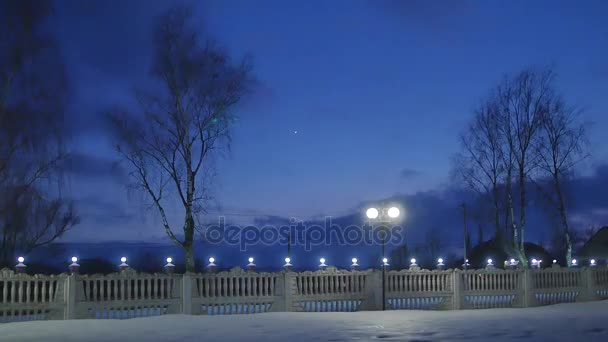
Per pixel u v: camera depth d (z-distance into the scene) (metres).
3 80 23.03
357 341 13.65
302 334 14.94
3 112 23.16
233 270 20.89
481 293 23.97
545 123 33.06
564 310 22.48
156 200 26.39
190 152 26.56
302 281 21.62
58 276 18.83
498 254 49.75
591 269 27.14
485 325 16.78
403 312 21.06
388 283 22.66
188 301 20.17
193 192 26.55
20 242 25.22
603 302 25.98
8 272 18.38
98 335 14.91
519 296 24.80
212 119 26.62
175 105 26.47
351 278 22.16
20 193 24.03
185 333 15.26
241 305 20.81
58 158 24.31
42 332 15.48
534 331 15.36
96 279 19.25
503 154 33.44
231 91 26.88
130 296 19.56
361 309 22.11
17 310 18.31
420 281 23.08
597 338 14.03
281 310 21.19
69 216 25.83
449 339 13.89
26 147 23.67
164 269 21.81
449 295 23.38
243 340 13.94
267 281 21.20
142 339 14.17
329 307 21.73
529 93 32.97
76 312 18.86
